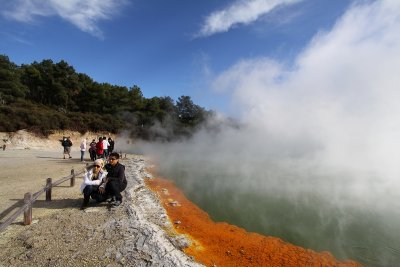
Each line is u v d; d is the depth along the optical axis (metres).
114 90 56.84
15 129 29.61
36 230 5.36
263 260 5.19
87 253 4.54
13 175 11.23
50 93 56.34
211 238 6.02
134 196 8.19
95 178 6.99
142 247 4.77
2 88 46.97
